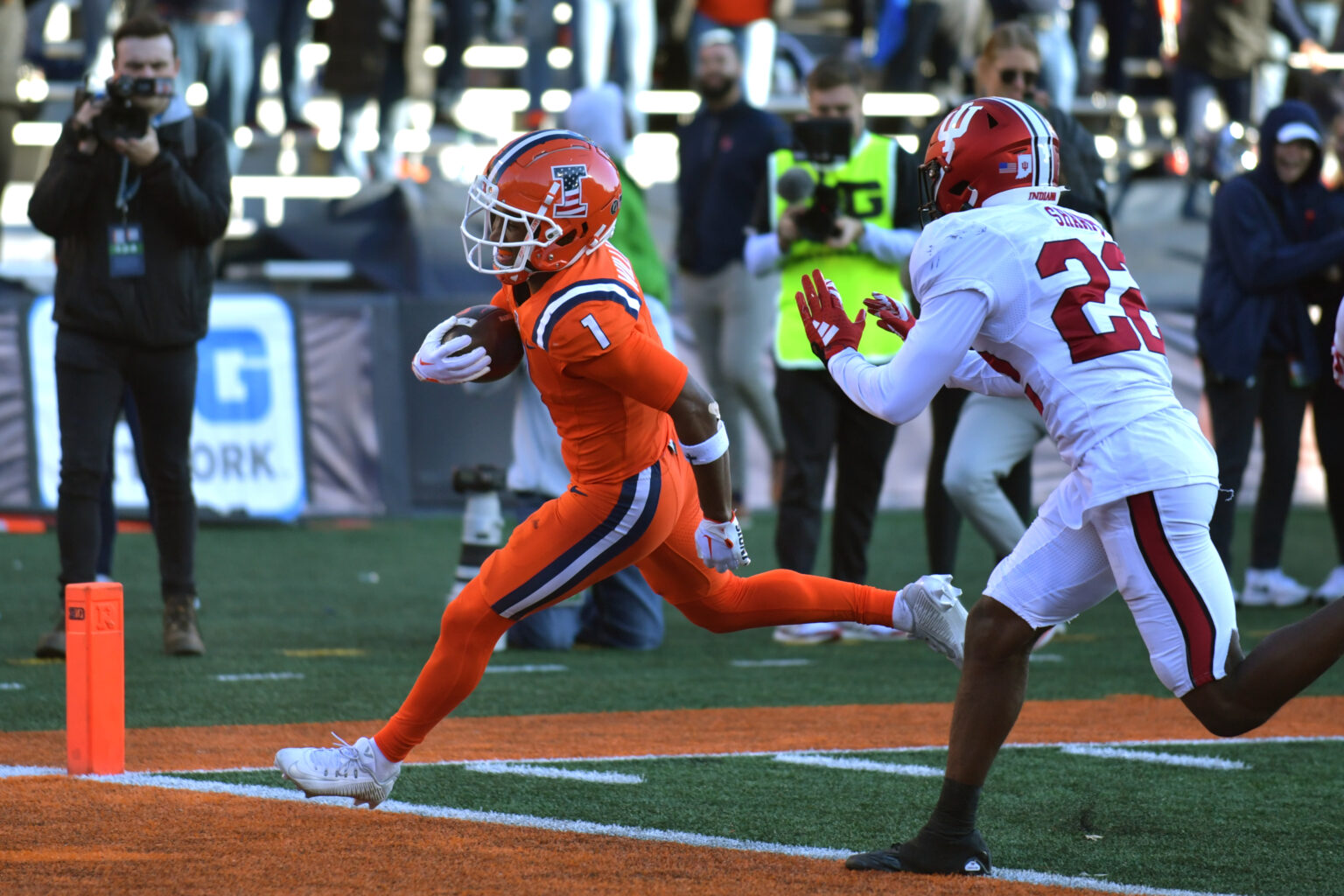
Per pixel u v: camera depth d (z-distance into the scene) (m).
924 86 51.47
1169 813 15.12
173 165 23.17
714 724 19.80
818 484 26.94
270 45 50.25
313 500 42.28
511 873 12.48
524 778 16.41
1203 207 49.91
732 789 15.93
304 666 23.94
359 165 49.56
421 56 49.44
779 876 12.47
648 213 47.25
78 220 23.20
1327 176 43.31
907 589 14.91
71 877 12.26
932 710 20.91
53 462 40.75
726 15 49.62
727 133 37.22
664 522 13.98
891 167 27.02
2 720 19.42
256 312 41.88
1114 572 12.55
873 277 26.73
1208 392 30.56
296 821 14.30
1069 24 55.22
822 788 15.99
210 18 46.62
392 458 43.12
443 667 14.00
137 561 35.66
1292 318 30.48
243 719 19.73
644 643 26.84
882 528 41.66
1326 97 45.22
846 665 25.11
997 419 24.64
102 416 23.47
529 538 13.91
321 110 55.94
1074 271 12.68
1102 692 22.58
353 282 45.59
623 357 13.19
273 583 33.38
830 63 26.97
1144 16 59.69
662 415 14.07
